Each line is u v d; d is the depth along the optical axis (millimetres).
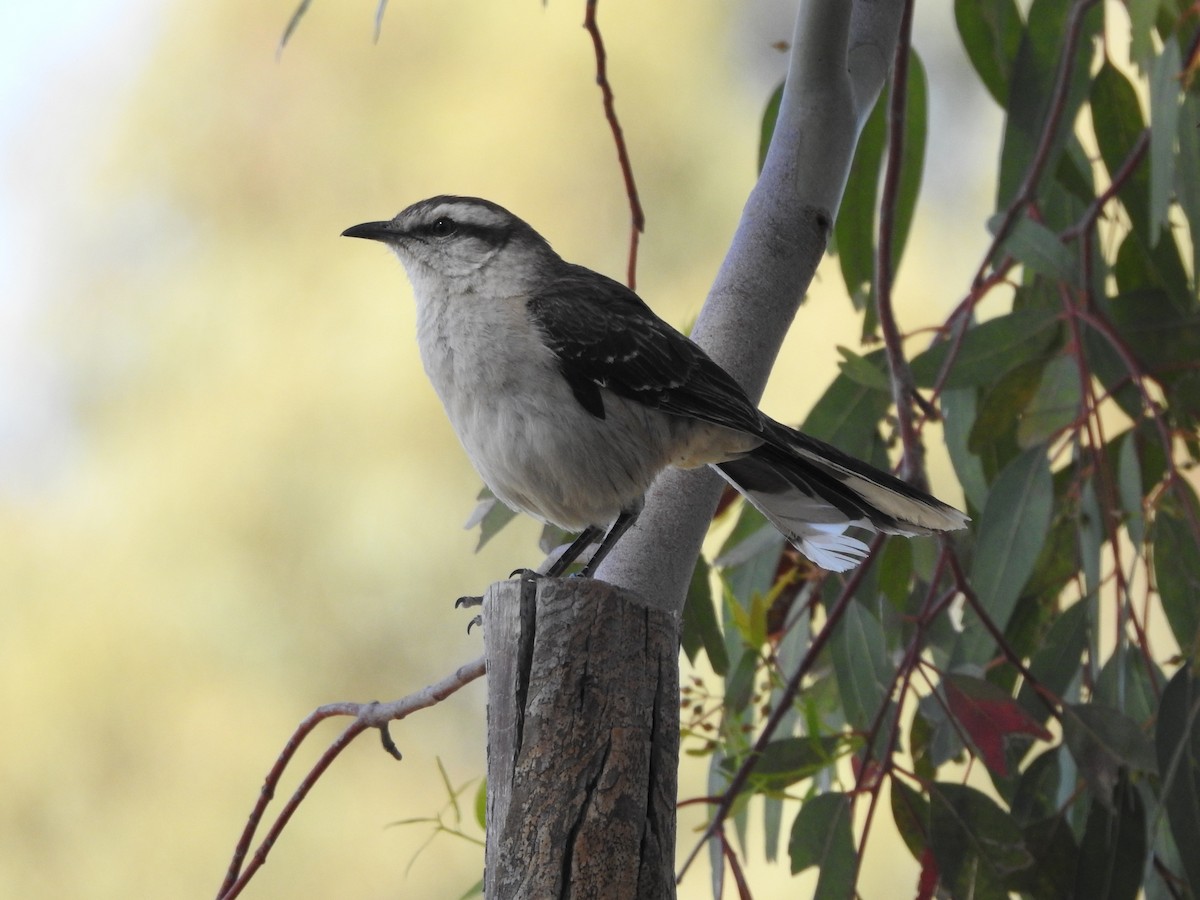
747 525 8906
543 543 8836
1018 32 9812
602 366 7227
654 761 5207
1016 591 8398
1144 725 8523
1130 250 9469
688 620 8555
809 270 7395
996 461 9398
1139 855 7957
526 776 5148
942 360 8930
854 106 7469
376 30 7105
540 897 5004
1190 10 8633
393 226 7828
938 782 7953
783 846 11133
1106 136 9461
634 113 15555
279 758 7219
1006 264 9266
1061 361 8836
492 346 7312
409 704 6996
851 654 8516
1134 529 8578
